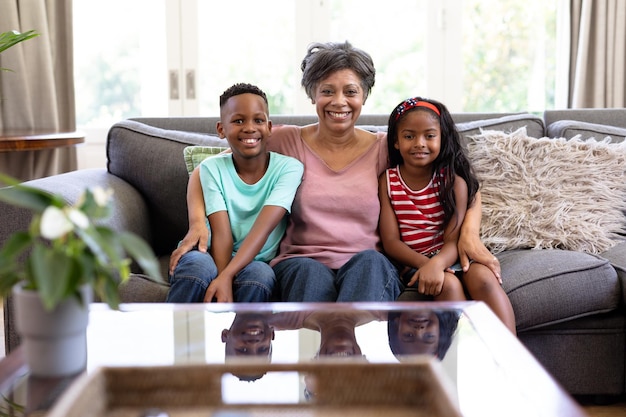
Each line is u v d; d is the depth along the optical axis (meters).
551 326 1.93
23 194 0.97
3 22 3.42
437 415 0.94
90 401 0.92
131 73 3.92
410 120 2.02
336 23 3.90
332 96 2.05
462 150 2.09
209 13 3.87
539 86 3.91
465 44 3.88
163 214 2.31
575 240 2.10
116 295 1.02
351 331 1.34
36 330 1.05
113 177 2.30
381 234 2.06
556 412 0.96
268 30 3.90
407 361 1.08
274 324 1.34
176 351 1.22
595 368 1.96
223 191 2.01
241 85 2.04
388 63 3.92
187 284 1.74
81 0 3.85
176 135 2.36
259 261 1.90
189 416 1.00
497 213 2.16
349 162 2.11
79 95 3.91
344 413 1.00
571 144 2.27
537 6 3.85
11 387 1.06
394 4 3.87
